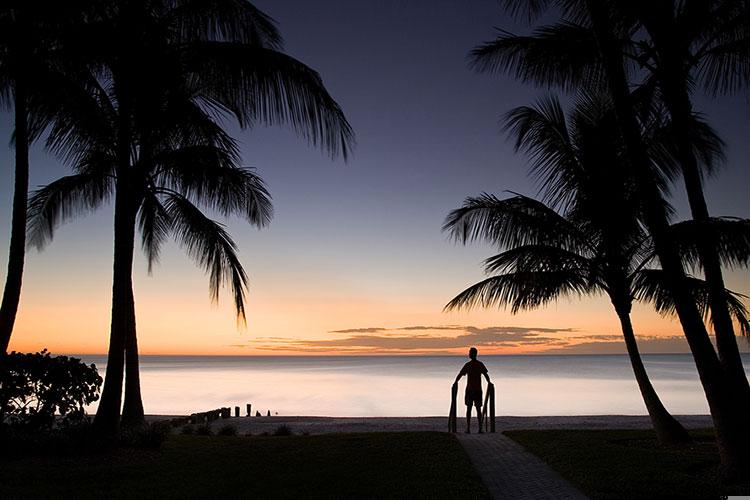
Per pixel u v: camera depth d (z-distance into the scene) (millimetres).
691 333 9156
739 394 8969
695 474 8969
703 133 12750
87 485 7891
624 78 10062
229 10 10555
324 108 10430
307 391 59000
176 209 14484
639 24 11000
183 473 8828
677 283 9352
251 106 10383
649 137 12352
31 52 10484
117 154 11047
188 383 75312
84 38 10148
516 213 12484
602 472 8836
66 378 10273
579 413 31812
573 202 12922
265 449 11312
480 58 12133
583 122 13188
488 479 8812
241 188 12781
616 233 12453
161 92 11086
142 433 11320
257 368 169500
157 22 10703
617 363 184250
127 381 14664
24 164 10969
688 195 9977
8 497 7117
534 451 10945
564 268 12438
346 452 10844
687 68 10258
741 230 9383
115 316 10758
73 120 11250
